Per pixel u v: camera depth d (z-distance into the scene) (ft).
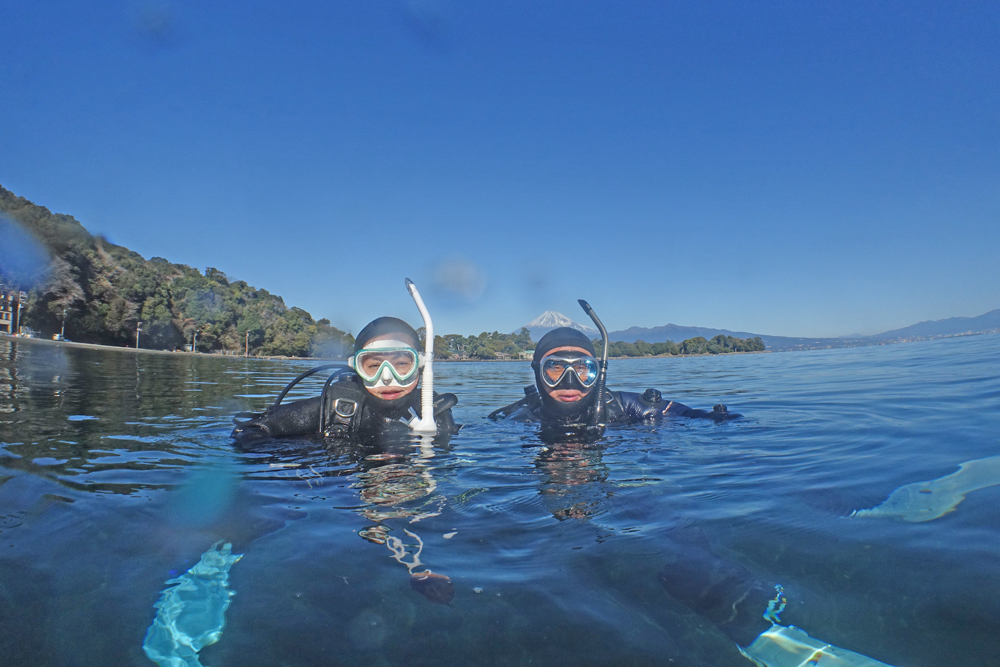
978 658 3.03
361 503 6.30
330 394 10.73
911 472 7.25
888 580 4.01
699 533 5.15
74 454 8.75
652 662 3.13
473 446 10.03
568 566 4.45
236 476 7.57
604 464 8.48
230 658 3.16
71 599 3.86
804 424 12.32
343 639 3.38
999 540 4.66
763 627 3.46
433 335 11.12
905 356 43.39
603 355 12.41
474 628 3.51
